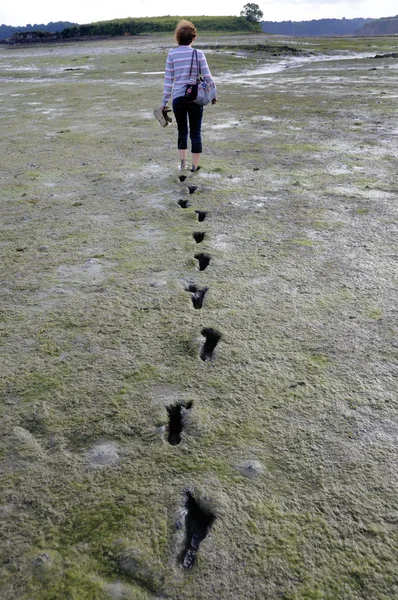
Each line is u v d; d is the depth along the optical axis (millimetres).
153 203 5375
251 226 4676
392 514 1912
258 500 1982
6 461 2195
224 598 1666
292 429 2316
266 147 7738
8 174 6676
